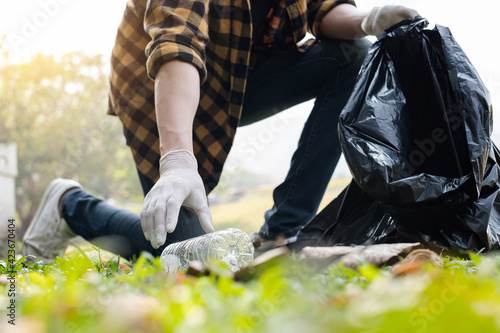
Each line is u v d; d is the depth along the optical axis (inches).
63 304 29.0
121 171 631.8
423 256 41.4
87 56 571.8
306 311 23.2
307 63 86.7
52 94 597.0
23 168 615.2
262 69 88.5
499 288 29.5
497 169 64.1
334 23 85.6
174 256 59.1
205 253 56.2
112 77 85.5
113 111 91.3
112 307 25.3
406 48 69.6
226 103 82.5
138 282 38.8
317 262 42.9
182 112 67.0
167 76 67.5
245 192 448.5
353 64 84.5
